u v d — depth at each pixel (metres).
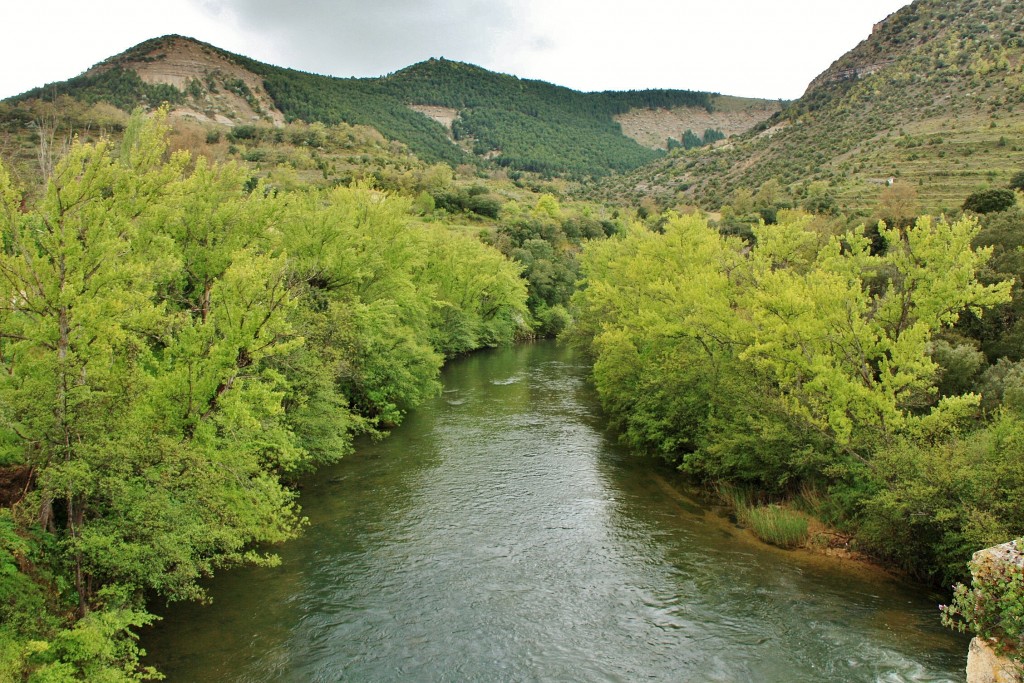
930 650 14.13
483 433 34.38
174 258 18.91
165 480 13.85
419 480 26.66
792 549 20.05
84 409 12.81
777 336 21.61
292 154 132.75
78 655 11.70
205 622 15.78
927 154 108.56
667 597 17.11
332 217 33.78
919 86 155.75
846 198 95.31
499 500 24.47
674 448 28.86
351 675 13.75
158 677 12.78
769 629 15.40
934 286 21.41
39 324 13.88
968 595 10.17
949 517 15.94
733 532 21.56
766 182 132.88
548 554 19.81
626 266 43.84
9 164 18.48
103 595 14.05
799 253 34.28
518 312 79.19
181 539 14.21
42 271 14.07
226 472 16.09
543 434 34.22
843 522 20.62
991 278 32.06
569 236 111.12
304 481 26.59
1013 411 19.25
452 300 63.56
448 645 14.93
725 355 27.39
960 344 28.48
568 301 90.25
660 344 31.77
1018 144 99.69
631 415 32.06
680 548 20.25
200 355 16.70
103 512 14.38
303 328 27.17
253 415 18.50
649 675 13.71
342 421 27.84
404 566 18.95
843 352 21.61
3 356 13.98
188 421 15.81
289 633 15.36
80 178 15.88
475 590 17.56
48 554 13.19
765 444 22.66
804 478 23.41
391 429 35.06
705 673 13.70
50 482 11.94
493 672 13.91
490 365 60.00
